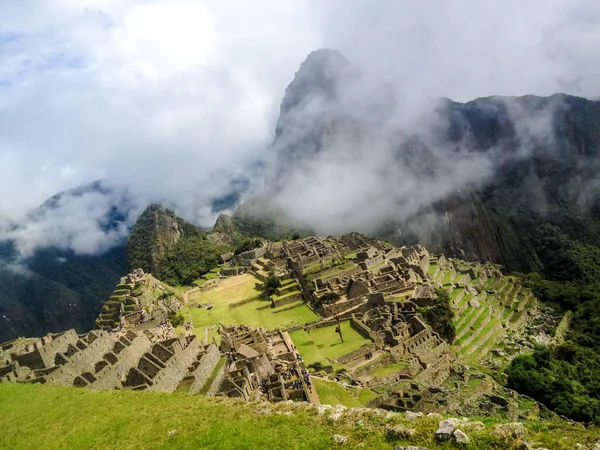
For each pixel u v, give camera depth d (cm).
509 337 13362
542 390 9562
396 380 9188
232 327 12431
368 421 3497
